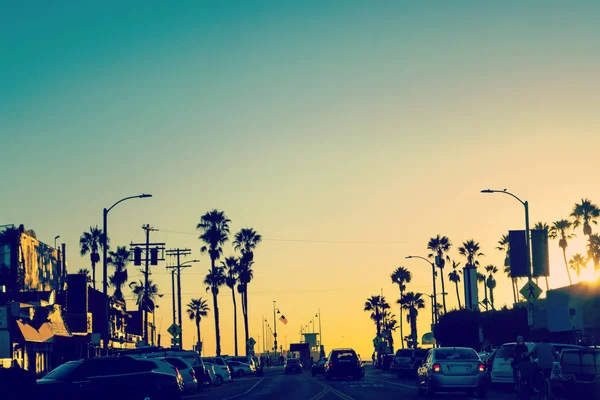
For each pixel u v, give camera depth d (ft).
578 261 345.92
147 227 235.40
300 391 134.41
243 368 261.65
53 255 215.92
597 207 305.32
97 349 238.27
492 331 220.23
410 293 415.85
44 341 178.60
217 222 298.35
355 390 130.62
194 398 124.67
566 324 191.93
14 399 75.20
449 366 99.09
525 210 140.77
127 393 83.56
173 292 262.26
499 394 107.04
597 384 82.23
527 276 137.69
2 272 184.34
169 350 151.84
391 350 378.32
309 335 451.53
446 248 360.07
